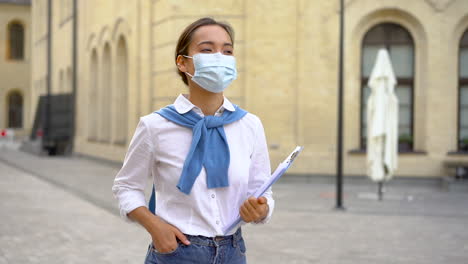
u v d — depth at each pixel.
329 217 9.76
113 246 7.32
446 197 12.62
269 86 15.15
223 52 2.28
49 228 8.48
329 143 15.04
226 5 15.42
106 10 22.22
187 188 2.17
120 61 21.41
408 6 14.74
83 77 25.33
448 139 14.77
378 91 12.02
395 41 15.13
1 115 43.84
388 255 7.00
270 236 8.07
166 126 2.22
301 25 15.00
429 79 14.82
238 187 2.26
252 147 2.35
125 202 2.25
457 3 14.66
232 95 15.37
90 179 15.87
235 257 2.29
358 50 15.08
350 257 6.88
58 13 30.53
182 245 2.21
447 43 14.73
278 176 2.17
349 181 15.01
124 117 21.61
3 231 8.20
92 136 24.56
